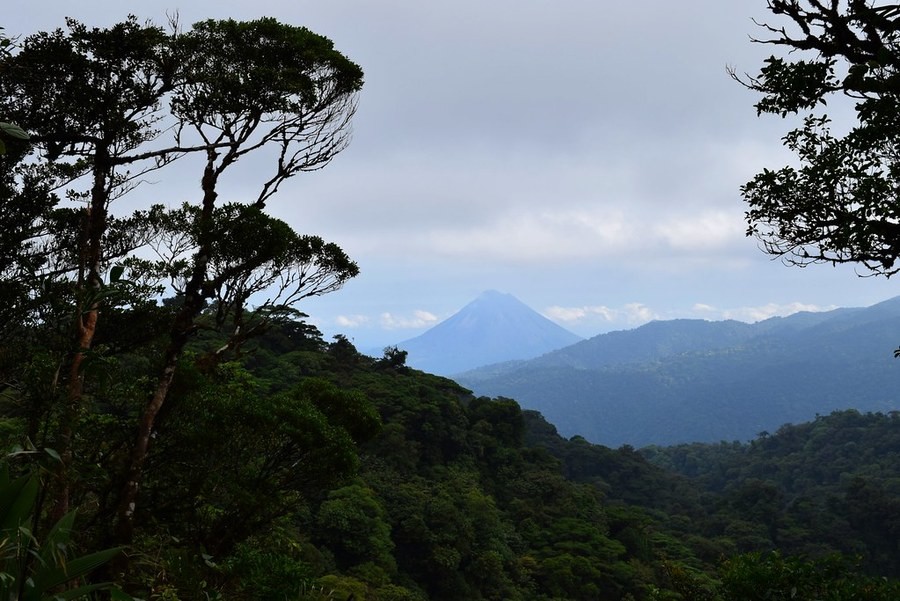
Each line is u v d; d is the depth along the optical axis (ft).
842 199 22.27
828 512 326.24
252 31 31.42
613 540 223.92
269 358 208.44
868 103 18.97
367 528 147.33
